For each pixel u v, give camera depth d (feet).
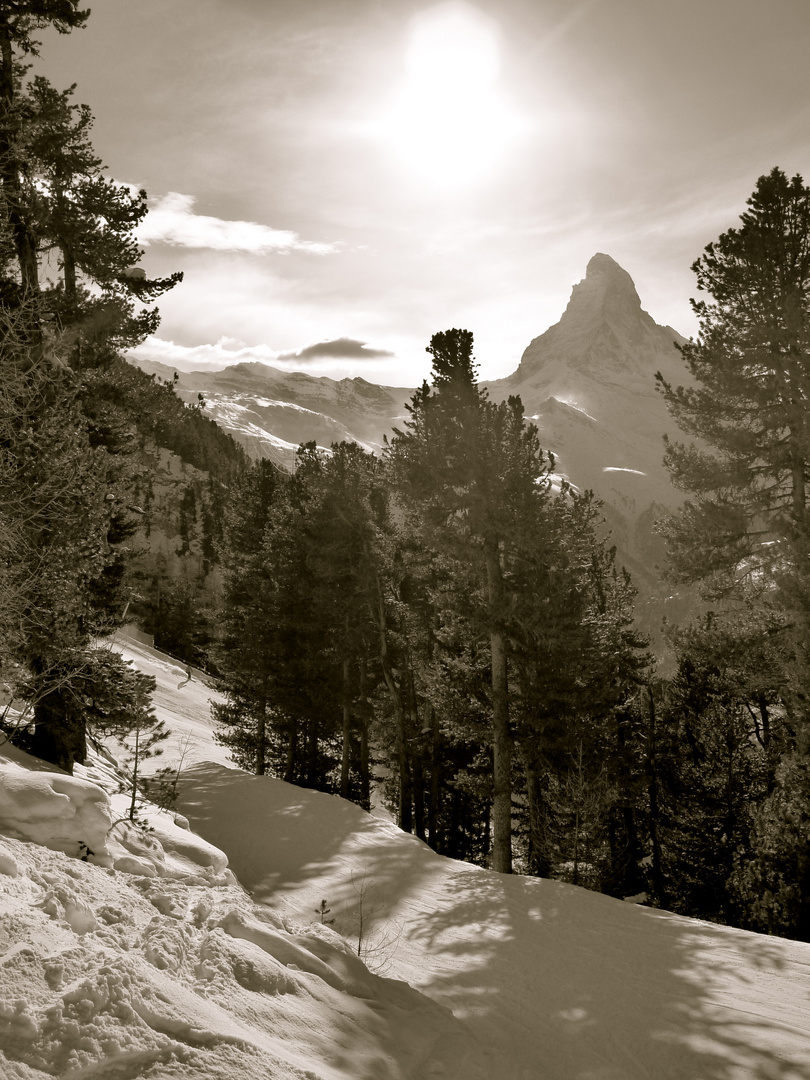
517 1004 30.32
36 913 19.65
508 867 72.59
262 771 118.01
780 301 63.82
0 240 45.47
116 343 60.34
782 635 64.13
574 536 80.28
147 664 194.08
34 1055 14.08
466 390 76.07
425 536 76.43
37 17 53.26
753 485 66.80
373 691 118.42
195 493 448.65
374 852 61.52
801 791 59.88
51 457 39.65
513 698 75.05
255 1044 17.15
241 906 28.19
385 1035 22.84
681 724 99.25
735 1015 28.60
